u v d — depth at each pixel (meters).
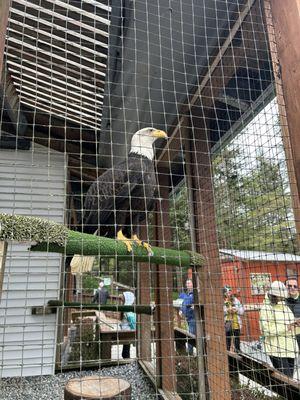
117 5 2.21
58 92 3.61
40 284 4.44
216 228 2.68
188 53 2.46
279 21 1.44
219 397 2.38
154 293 4.25
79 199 6.18
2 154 4.70
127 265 5.72
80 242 1.78
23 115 4.16
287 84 1.37
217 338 2.46
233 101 2.62
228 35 2.18
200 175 2.92
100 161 5.00
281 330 1.89
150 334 4.88
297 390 1.90
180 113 3.15
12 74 3.38
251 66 2.27
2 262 1.36
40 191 4.70
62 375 4.44
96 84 3.24
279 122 1.47
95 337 5.86
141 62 2.65
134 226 2.73
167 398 3.46
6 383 3.92
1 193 4.61
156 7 2.15
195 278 2.46
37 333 4.32
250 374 2.41
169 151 3.53
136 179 2.59
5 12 1.09
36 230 1.53
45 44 2.86
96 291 6.47
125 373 4.81
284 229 1.68
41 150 4.76
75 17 2.47
